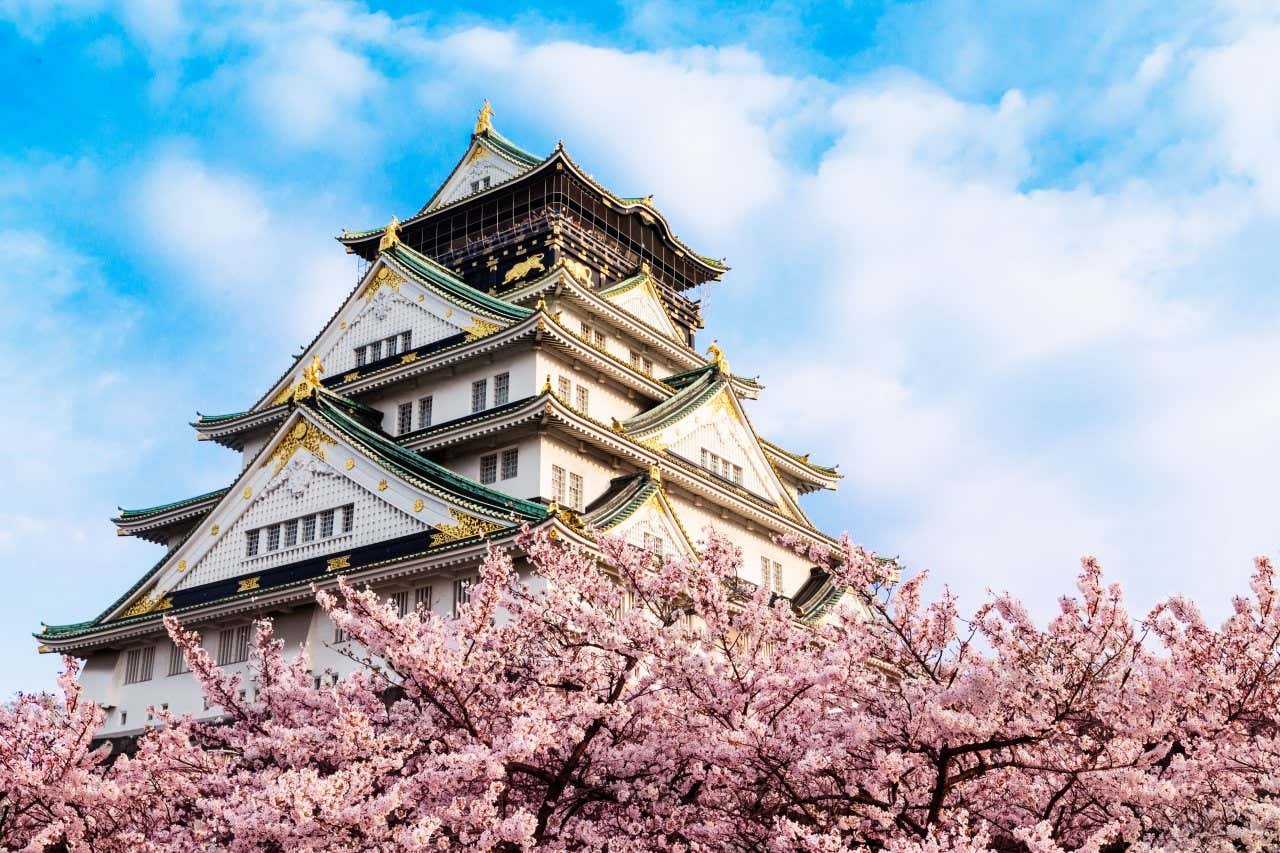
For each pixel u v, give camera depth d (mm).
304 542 51281
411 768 23203
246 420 62938
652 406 61188
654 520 50188
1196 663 21594
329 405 54281
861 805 21672
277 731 24656
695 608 23406
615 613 24609
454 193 76438
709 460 59688
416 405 58625
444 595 45594
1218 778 21094
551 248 65938
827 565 24594
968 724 19438
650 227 74875
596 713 21781
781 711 22484
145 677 53438
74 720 25875
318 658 47406
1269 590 22141
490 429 50938
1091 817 22656
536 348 54688
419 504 47750
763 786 22547
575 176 68875
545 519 41281
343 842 19500
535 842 20438
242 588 51469
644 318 66938
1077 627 21016
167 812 26844
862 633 22422
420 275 61625
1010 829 22781
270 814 19312
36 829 27484
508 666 24016
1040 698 20656
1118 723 20516
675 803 23156
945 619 21203
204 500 60406
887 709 21375
